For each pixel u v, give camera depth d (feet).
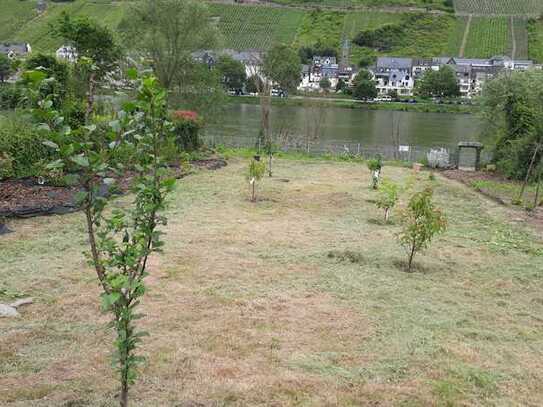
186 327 20.76
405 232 29.81
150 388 16.29
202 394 16.06
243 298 24.00
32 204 38.27
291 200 48.39
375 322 22.08
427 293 26.17
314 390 16.60
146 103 12.21
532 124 74.23
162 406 15.33
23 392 15.67
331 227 39.01
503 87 82.38
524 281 29.35
